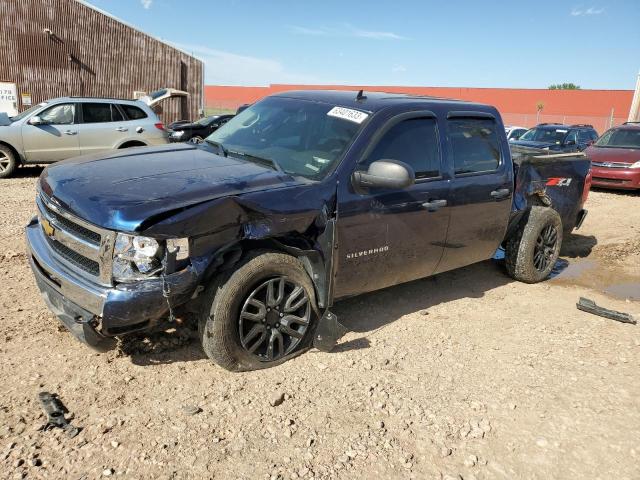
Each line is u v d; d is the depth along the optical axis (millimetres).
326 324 3609
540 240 5594
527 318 4727
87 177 3322
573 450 2914
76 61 22531
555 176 5703
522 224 5492
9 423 2748
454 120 4539
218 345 3213
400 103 4180
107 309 2787
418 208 4082
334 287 3643
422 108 4285
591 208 10547
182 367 3426
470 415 3162
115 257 2824
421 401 3273
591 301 5102
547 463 2805
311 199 3400
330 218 3514
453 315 4676
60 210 3117
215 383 3273
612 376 3709
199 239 2955
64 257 3176
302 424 2963
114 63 23453
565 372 3742
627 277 6227
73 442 2660
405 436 2934
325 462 2682
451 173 4383
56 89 22359
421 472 2672
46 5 21438
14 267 5020
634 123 14078
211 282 3203
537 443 2949
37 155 11188
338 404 3174
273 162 3729
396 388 3395
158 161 3701
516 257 5531
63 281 3031
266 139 4148
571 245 7543
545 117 43781
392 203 3877
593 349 4125
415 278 4484
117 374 3293
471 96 51312
